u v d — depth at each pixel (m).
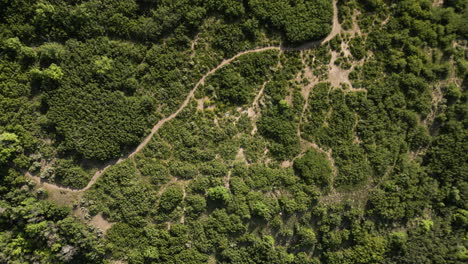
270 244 45.44
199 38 47.19
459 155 47.84
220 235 45.47
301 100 48.06
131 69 45.31
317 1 47.25
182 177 46.53
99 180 44.88
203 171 46.72
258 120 48.09
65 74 43.16
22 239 41.44
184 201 46.34
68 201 44.19
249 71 47.81
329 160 48.03
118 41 45.03
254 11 46.59
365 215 48.09
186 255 44.81
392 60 47.81
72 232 42.28
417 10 47.81
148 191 45.59
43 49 40.94
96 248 42.94
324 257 47.47
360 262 46.97
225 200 45.78
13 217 40.41
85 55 43.53
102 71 43.06
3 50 41.47
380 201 47.00
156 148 46.31
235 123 48.09
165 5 44.91
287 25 47.03
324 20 47.31
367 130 47.72
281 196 47.12
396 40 47.97
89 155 44.00
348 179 47.50
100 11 43.62
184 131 46.97
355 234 47.41
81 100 43.50
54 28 42.47
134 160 46.28
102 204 44.84
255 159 47.69
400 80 47.94
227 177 47.12
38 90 43.06
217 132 47.16
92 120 44.00
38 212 41.50
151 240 44.78
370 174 47.88
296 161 47.31
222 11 46.69
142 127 45.41
